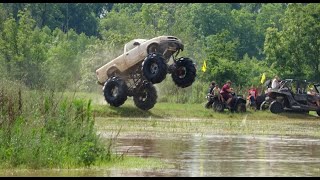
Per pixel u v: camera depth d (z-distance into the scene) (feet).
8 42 239.30
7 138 84.89
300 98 180.55
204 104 184.96
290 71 244.01
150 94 168.35
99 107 166.61
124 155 93.66
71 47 308.81
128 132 128.67
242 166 86.74
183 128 139.13
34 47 243.19
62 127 88.94
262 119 170.91
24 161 83.05
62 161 83.97
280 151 102.68
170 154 96.99
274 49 244.83
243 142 114.73
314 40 243.19
